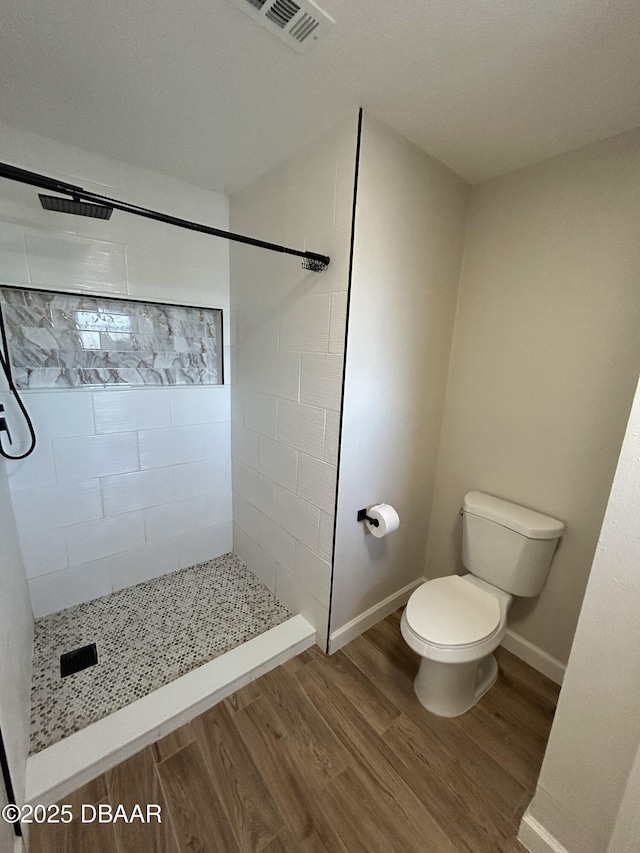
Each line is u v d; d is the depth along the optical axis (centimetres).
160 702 139
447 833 109
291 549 187
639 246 127
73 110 130
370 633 187
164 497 212
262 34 95
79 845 103
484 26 90
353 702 149
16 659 126
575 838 97
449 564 204
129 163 167
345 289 137
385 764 127
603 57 98
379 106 123
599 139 132
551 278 150
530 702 153
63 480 177
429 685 146
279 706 146
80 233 163
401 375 166
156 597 202
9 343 158
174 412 206
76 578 190
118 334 185
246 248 189
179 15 90
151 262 183
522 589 156
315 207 145
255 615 190
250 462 212
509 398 169
